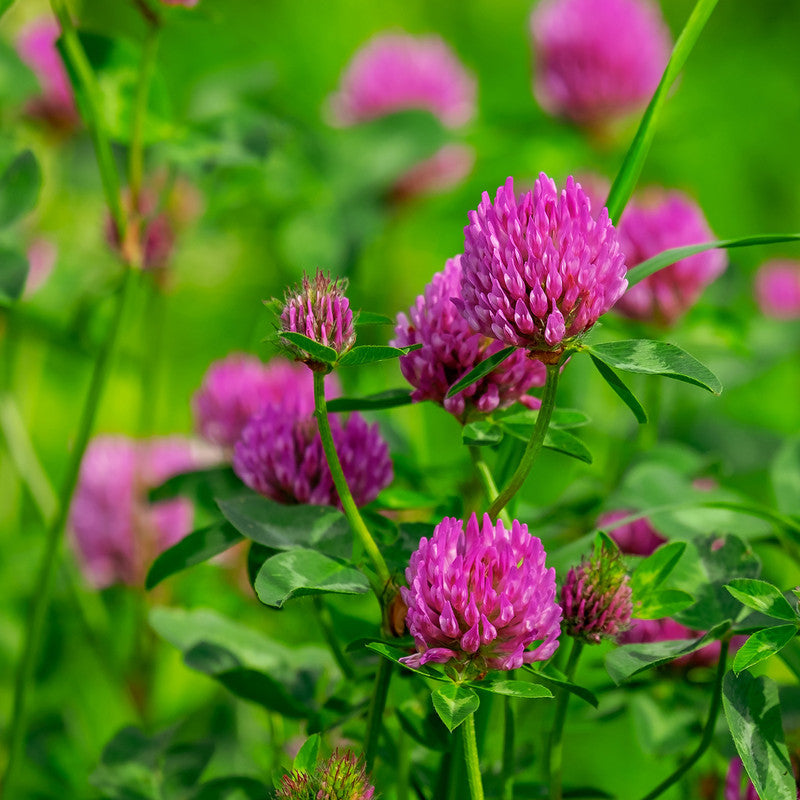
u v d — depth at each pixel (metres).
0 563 1.10
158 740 0.81
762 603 0.71
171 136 0.90
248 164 0.90
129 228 0.86
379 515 0.75
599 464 1.05
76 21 1.24
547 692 0.69
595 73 1.36
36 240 1.13
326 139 1.28
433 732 0.75
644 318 0.95
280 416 0.77
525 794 0.77
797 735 0.77
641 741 0.79
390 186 1.43
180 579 1.09
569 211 0.70
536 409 0.74
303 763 0.70
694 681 0.80
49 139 1.30
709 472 0.88
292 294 0.72
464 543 0.70
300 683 0.79
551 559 0.77
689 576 0.76
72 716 0.99
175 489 0.85
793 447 0.83
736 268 1.20
